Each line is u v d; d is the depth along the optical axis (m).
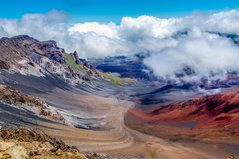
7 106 178.25
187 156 168.12
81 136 174.50
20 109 183.62
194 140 198.62
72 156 59.88
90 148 154.38
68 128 185.00
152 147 182.62
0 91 195.00
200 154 170.88
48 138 100.75
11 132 79.56
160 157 164.50
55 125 181.50
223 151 174.38
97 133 196.75
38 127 161.25
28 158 51.62
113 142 181.88
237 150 174.25
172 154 171.00
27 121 165.62
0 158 47.59
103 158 126.38
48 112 198.38
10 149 50.16
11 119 155.50
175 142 196.88
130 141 194.38
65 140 154.88
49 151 59.25
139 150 173.62
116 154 155.25
